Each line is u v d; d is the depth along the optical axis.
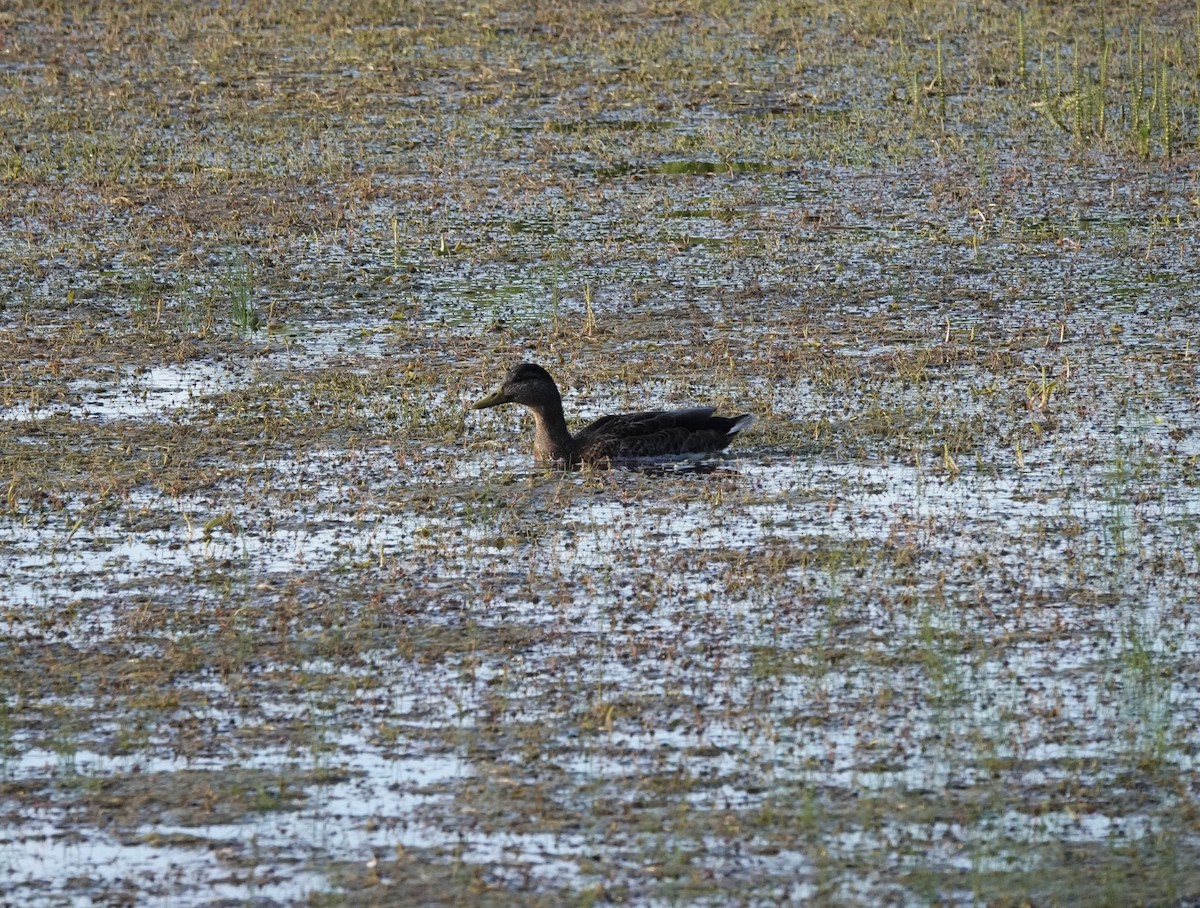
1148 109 28.23
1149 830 9.57
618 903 8.95
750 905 8.91
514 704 11.01
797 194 25.17
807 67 32.84
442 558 13.37
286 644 11.88
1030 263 21.83
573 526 14.07
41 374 18.19
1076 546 13.45
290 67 33.44
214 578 13.01
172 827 9.67
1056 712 10.78
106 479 15.05
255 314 20.23
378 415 16.91
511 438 16.31
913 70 32.28
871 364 18.20
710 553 13.41
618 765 10.27
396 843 9.48
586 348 18.95
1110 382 17.50
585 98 31.02
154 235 23.48
